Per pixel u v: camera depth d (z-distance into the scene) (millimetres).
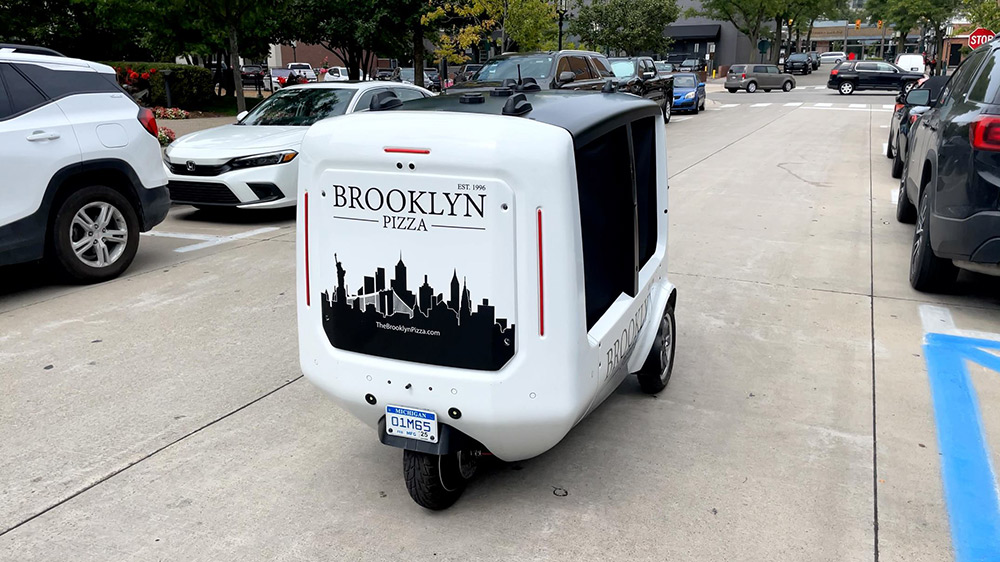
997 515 3195
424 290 2812
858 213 9188
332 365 3037
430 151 2666
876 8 63156
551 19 21641
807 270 6824
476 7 19531
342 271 2928
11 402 4344
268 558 2980
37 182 6027
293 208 10219
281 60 62188
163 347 5164
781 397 4320
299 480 3543
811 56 64500
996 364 4734
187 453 3793
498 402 2822
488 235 2686
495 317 2758
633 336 3596
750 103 31719
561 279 2715
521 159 2611
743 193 10562
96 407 4285
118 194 6750
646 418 4094
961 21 53969
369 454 3781
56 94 6297
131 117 6895
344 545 3057
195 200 8992
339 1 23453
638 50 39406
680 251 7500
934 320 5520
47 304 6090
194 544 3076
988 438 3832
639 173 4000
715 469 3570
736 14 59719
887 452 3703
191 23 23906
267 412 4230
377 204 2801
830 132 18578
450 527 3160
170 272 6996
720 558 2930
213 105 25328
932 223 5461
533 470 3592
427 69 39219
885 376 4574
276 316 5766
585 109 3162
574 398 2840
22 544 3082
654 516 3209
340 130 2820
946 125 5547
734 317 5641
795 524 3139
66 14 24547
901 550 2971
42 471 3631
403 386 2928
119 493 3443
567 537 3076
